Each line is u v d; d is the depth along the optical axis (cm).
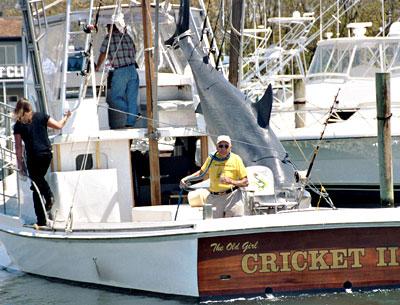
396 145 3438
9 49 11688
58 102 2388
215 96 2436
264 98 2434
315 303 2078
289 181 2272
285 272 2091
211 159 2141
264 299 2091
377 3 6494
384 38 3897
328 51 3981
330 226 2061
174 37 2538
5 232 2506
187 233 2038
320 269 2097
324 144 3472
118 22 2436
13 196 2617
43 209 2297
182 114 2525
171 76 2652
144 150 2595
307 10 6569
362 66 3903
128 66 2442
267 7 6206
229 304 2094
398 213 2077
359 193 3497
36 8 2405
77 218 2314
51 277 2450
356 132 3456
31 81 2664
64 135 2314
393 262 2111
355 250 2103
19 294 2316
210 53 2616
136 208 2294
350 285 2111
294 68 5628
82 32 2411
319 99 3838
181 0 2523
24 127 2230
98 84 2530
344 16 6469
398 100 3803
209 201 2144
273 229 2044
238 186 2122
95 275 2286
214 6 4759
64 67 2339
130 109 2445
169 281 2134
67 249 2275
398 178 3434
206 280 2086
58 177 2298
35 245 2372
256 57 4334
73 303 2202
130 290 2236
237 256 2080
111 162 2359
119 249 2166
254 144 2375
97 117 2344
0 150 2800
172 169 2545
